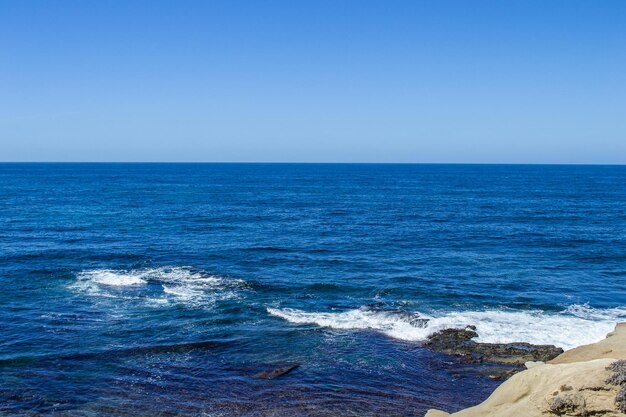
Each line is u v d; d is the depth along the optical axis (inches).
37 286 1086.4
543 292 1085.8
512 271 1272.1
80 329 837.2
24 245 1526.8
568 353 709.9
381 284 1136.2
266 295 1045.2
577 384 457.4
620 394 422.6
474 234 1843.0
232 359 727.1
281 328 852.6
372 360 727.7
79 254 1409.9
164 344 776.9
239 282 1135.0
